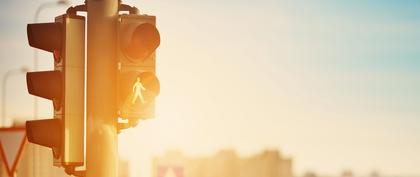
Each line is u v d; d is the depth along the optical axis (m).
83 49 7.44
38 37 7.43
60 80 7.44
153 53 7.46
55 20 7.65
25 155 11.39
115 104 7.36
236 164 112.12
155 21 7.45
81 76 7.41
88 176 7.25
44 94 7.42
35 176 11.38
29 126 7.41
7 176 11.04
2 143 11.12
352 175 25.58
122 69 7.40
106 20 7.36
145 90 7.40
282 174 101.88
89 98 7.31
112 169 7.30
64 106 7.36
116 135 7.36
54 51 7.56
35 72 7.46
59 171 11.60
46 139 7.40
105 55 7.34
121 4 7.53
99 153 7.25
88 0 7.38
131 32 7.33
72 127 7.36
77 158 7.37
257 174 103.38
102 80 7.31
